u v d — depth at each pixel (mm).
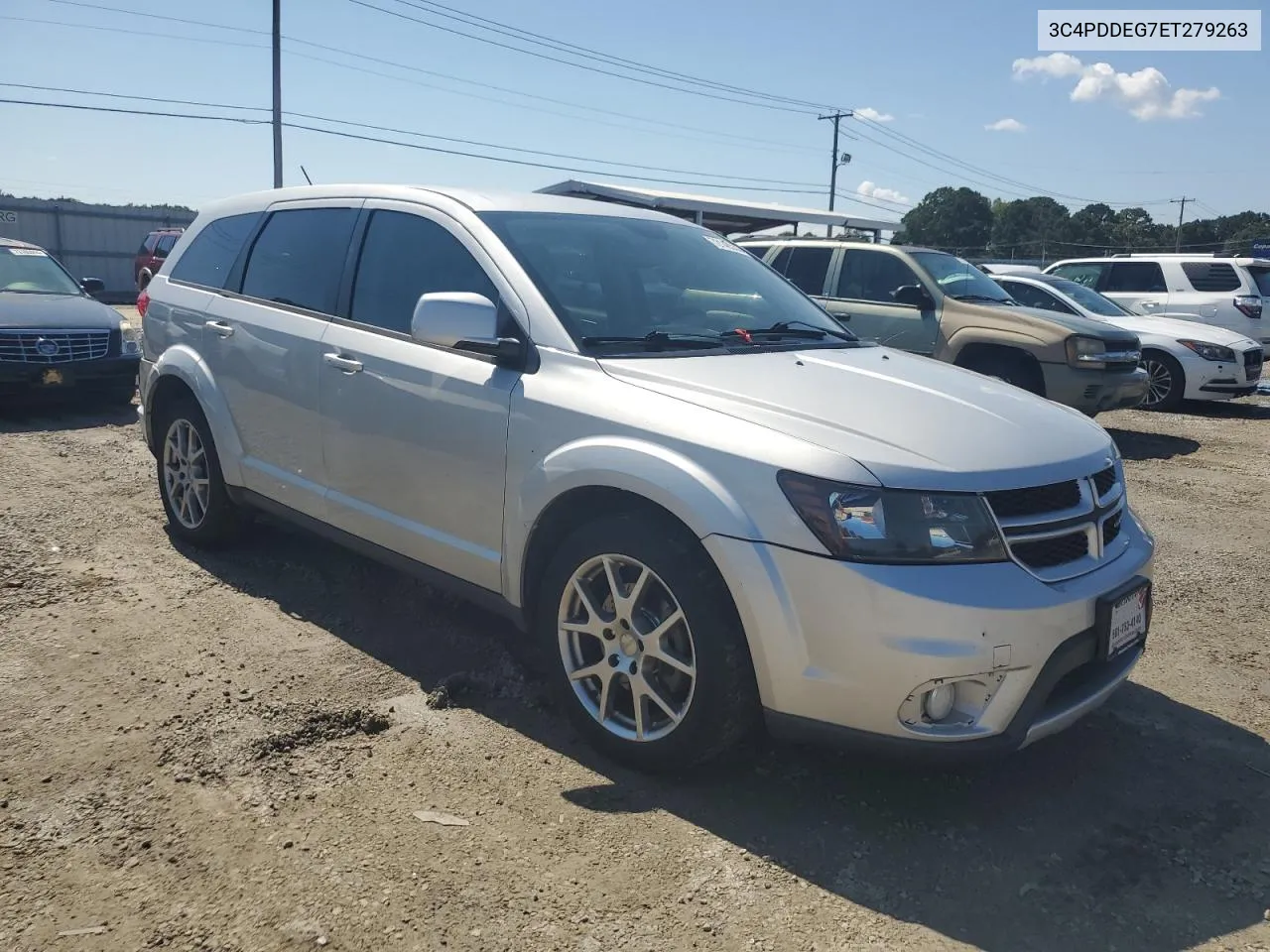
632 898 2699
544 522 3496
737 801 3182
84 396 9555
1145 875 2902
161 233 25141
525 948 2494
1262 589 5477
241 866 2766
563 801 3141
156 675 3891
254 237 5148
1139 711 3959
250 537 5445
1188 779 3447
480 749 3439
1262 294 14320
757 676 2984
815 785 3291
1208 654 4566
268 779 3195
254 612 4566
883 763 3441
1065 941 2613
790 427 3068
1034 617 2857
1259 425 11367
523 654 4184
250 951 2447
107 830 2906
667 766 3217
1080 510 3131
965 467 2947
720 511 2971
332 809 3049
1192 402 13008
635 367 3475
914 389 3502
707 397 3277
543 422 3467
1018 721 2898
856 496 2857
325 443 4375
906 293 9648
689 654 3152
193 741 3402
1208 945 2619
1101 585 3086
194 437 5293
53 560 5145
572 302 3789
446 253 4094
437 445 3838
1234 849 3047
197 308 5215
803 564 2867
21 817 2951
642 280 4133
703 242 4750
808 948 2539
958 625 2785
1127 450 9719
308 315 4566
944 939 2600
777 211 22188
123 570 5047
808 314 4543
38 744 3355
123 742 3387
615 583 3299
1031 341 9094
